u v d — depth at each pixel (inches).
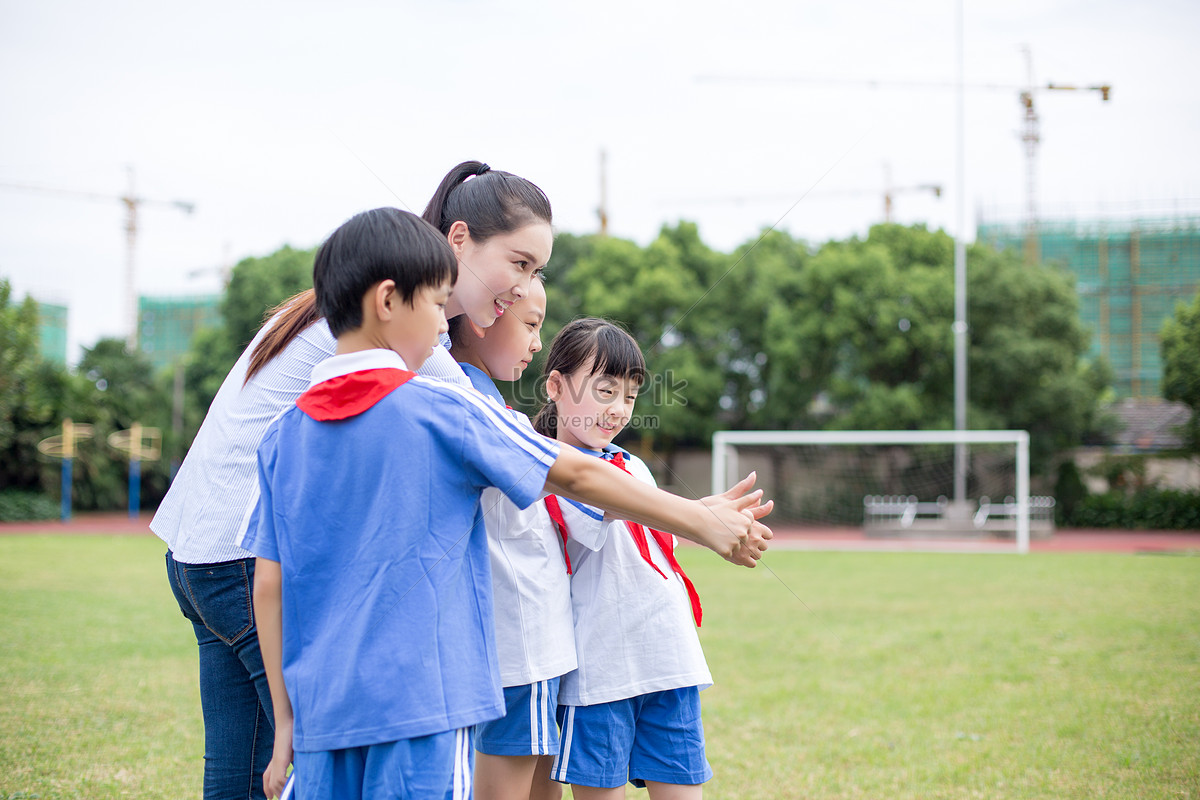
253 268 859.4
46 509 810.8
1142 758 127.5
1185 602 301.0
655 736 77.7
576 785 75.1
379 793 51.5
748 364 808.3
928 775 121.6
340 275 56.9
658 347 756.0
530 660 69.4
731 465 722.8
